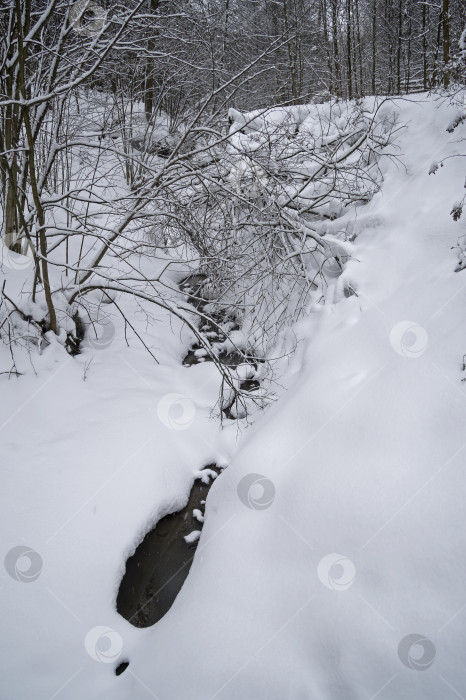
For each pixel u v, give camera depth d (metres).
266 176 7.34
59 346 6.07
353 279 6.34
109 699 3.47
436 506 3.58
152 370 6.65
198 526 4.97
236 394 5.80
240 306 6.92
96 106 8.62
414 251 6.02
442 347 4.58
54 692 3.45
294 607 3.62
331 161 7.44
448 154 6.87
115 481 4.88
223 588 3.95
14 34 5.73
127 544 4.46
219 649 3.51
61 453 4.99
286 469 4.67
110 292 7.78
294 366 6.28
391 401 4.43
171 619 3.89
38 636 3.70
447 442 3.89
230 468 5.12
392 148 7.86
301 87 14.67
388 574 3.43
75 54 6.37
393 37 15.95
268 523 4.32
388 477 3.92
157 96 9.00
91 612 3.96
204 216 7.26
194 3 8.63
